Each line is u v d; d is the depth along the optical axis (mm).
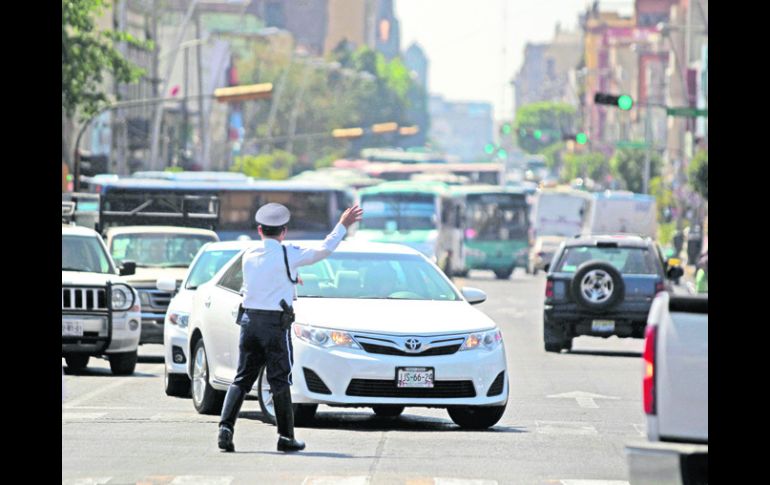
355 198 143375
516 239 157000
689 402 21234
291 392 34500
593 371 56500
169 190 123688
